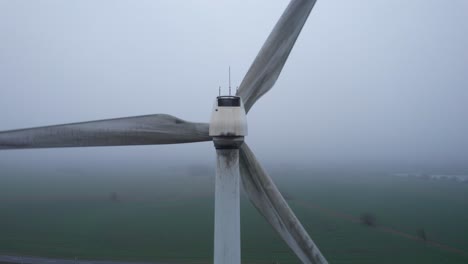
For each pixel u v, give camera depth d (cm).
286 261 2984
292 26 416
